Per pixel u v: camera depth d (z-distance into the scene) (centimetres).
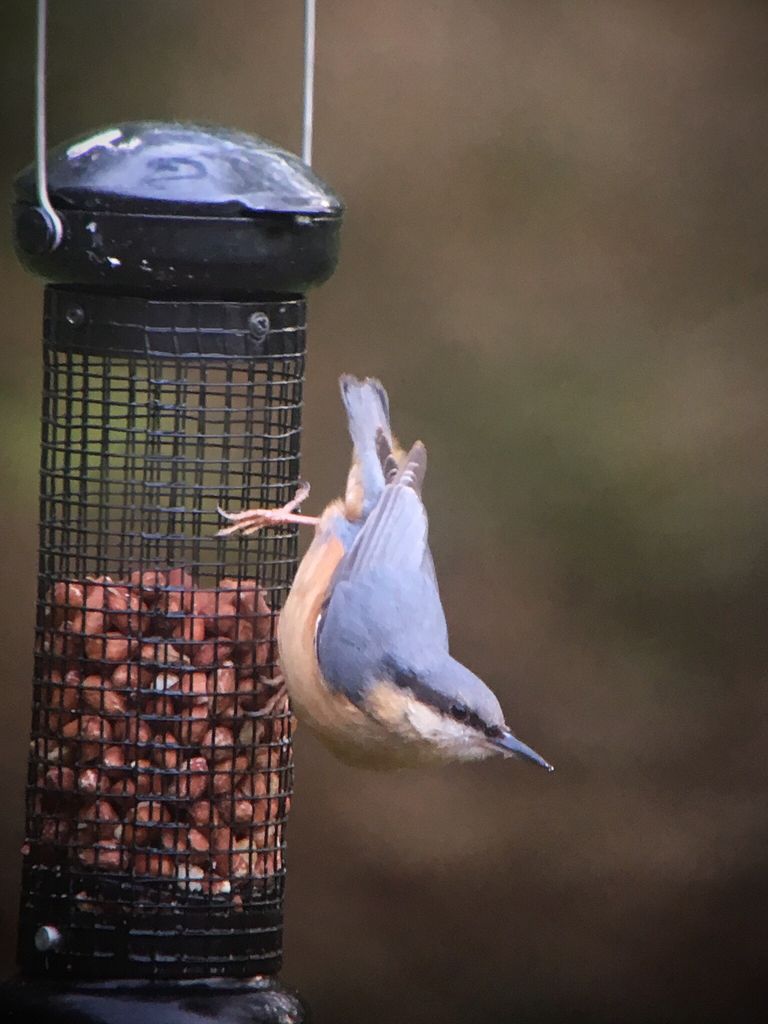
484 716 775
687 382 1534
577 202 1573
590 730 1495
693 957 1416
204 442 837
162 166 763
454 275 1558
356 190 1570
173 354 798
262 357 810
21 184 771
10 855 1412
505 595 1509
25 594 1451
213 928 798
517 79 1592
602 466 1519
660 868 1449
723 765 1487
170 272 765
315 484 1504
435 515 1510
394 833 1467
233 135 798
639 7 1609
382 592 781
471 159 1577
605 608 1513
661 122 1587
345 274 1556
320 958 1404
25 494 1410
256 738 822
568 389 1528
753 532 1512
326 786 1484
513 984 1398
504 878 1447
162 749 807
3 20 1493
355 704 772
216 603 827
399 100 1581
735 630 1506
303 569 798
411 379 1528
